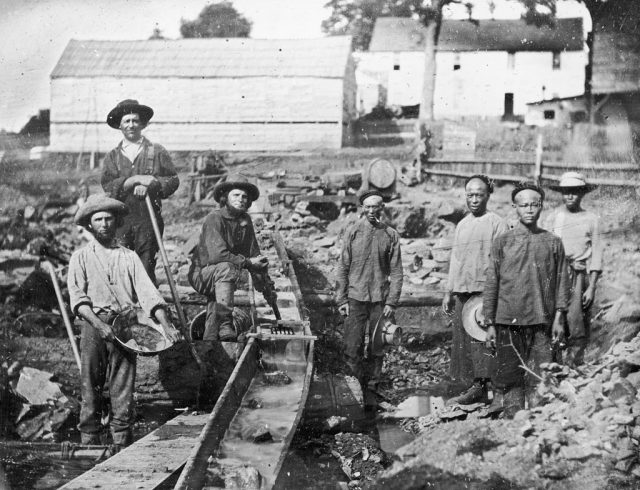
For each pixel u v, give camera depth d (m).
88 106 9.56
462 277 7.40
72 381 7.68
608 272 8.33
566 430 6.09
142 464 5.68
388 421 6.91
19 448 6.75
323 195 9.23
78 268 7.20
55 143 9.47
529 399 6.62
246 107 9.45
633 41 8.96
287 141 9.39
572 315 7.74
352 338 7.18
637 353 6.94
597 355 7.64
